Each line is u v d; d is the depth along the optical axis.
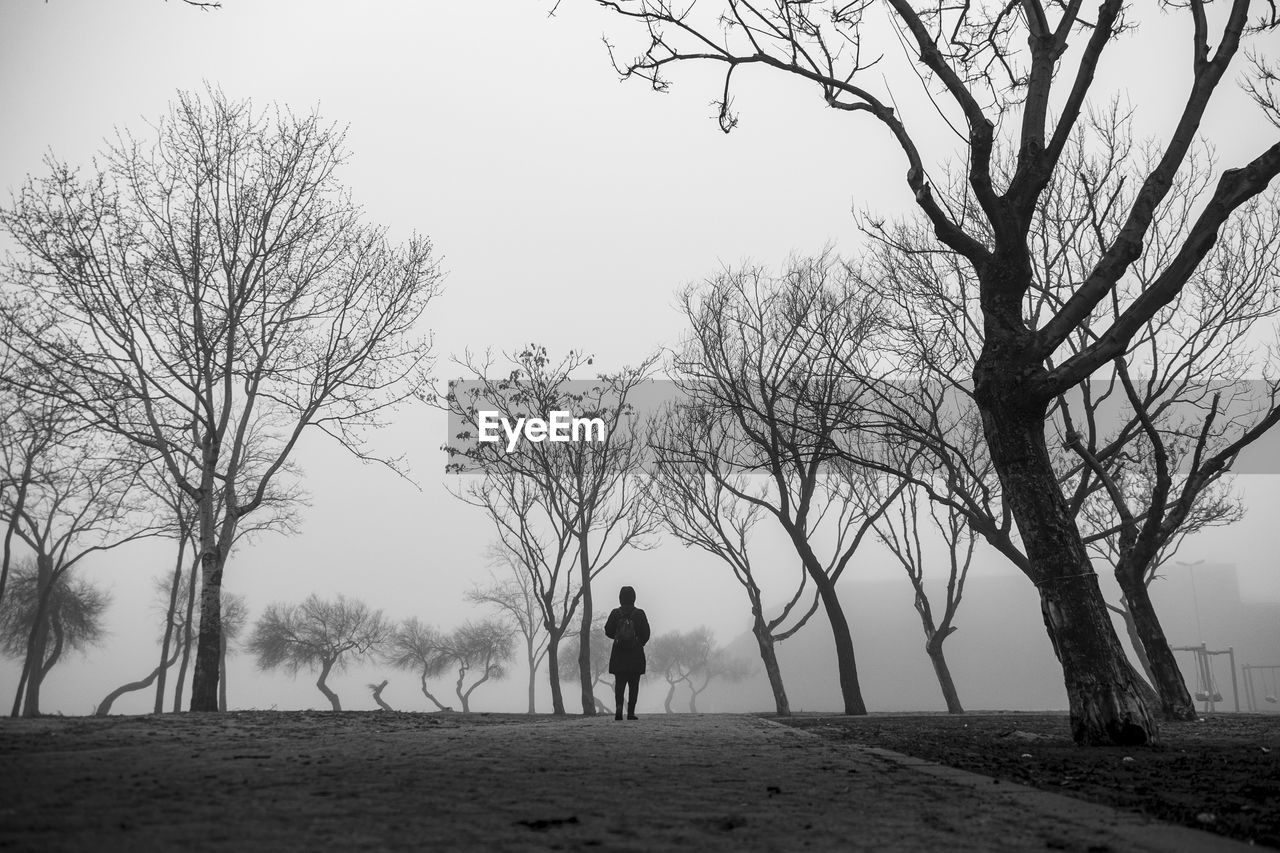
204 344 21.38
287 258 22.59
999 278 10.98
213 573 20.38
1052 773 6.47
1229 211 10.06
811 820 4.04
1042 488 10.53
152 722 12.45
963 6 12.41
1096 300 10.64
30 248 20.97
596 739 9.71
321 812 3.97
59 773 5.14
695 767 6.50
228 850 3.04
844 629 26.58
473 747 8.21
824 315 25.55
